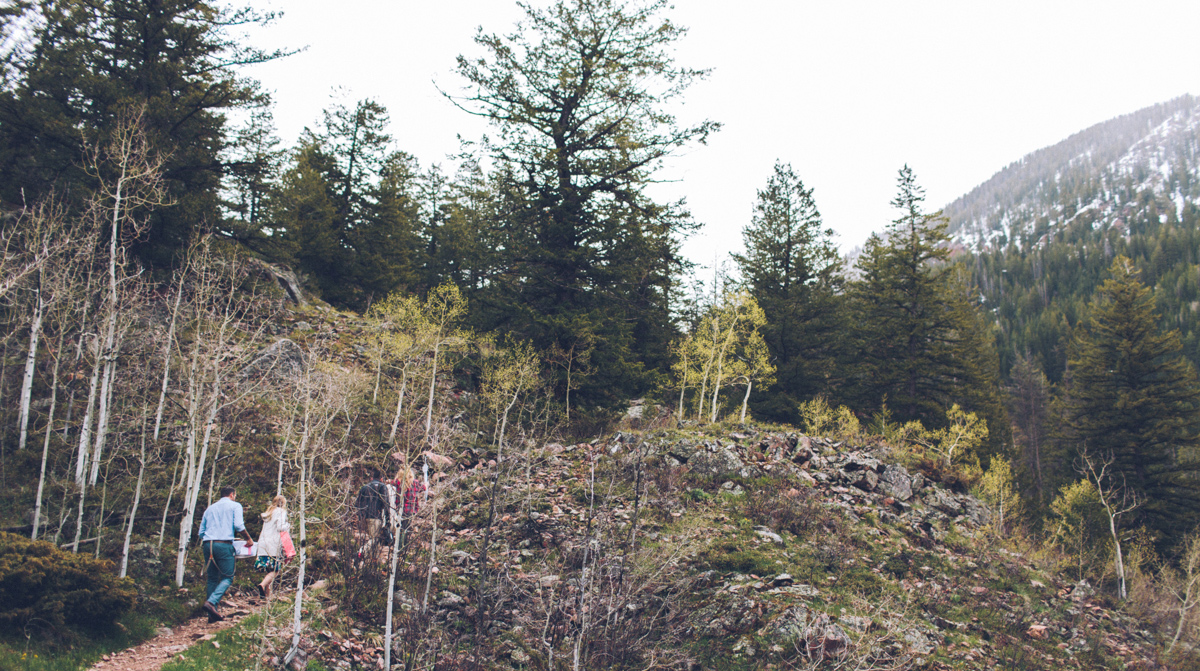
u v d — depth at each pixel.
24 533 8.84
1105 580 18.48
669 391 29.58
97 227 11.70
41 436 10.61
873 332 37.12
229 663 7.28
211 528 8.59
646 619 9.32
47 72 16.45
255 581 9.76
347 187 33.28
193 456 9.55
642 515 13.07
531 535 12.06
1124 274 34.66
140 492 9.59
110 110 16.97
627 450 16.52
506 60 22.84
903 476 17.95
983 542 16.06
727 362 26.48
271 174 21.80
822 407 28.28
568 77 22.73
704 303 32.34
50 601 7.04
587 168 22.66
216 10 19.53
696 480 15.63
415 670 7.77
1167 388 31.67
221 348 10.65
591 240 22.77
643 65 23.16
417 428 12.38
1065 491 27.34
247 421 12.94
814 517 14.45
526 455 13.53
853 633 9.66
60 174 16.66
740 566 11.69
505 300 22.14
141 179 12.49
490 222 23.36
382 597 9.28
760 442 18.06
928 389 35.75
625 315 23.95
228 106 19.69
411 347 17.89
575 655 7.73
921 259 36.91
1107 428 32.19
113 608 7.53
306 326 21.23
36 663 6.43
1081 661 11.02
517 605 9.55
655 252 23.52
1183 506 28.80
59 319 11.30
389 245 34.06
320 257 30.62
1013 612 12.31
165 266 17.55
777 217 38.81
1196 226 169.25
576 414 20.97
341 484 11.02
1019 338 101.25
